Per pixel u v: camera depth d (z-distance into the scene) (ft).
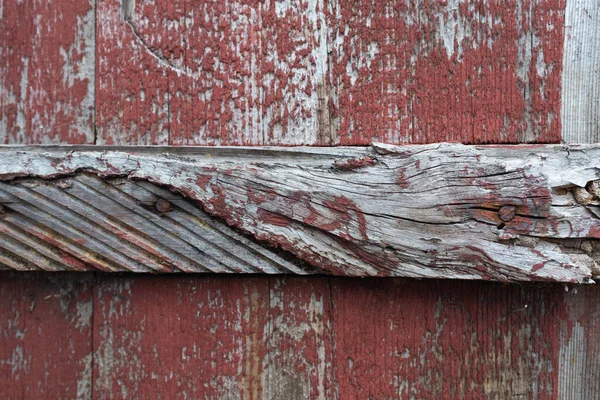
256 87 2.57
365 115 2.55
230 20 2.57
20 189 2.50
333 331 2.56
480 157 2.43
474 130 2.54
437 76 2.54
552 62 2.53
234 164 2.49
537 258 2.41
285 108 2.56
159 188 2.49
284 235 2.48
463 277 2.44
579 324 2.54
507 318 2.55
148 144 2.57
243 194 2.48
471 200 2.43
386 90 2.55
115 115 2.58
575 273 2.40
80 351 2.59
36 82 2.59
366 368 2.56
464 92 2.54
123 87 2.58
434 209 2.44
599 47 2.54
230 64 2.57
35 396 2.58
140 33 2.58
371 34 2.56
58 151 2.53
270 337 2.57
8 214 2.51
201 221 2.50
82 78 2.59
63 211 2.51
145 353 2.58
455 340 2.55
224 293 2.58
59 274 2.59
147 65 2.58
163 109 2.57
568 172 2.43
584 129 2.53
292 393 2.57
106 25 2.58
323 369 2.56
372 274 2.48
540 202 2.41
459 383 2.55
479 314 2.55
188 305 2.58
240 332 2.57
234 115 2.57
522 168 2.42
